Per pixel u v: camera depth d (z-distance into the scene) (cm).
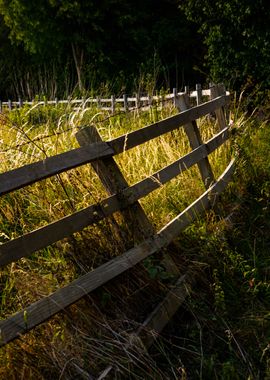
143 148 536
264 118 921
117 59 2522
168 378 311
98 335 315
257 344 360
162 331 361
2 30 3058
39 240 279
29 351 288
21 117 679
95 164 342
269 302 406
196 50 2381
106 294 333
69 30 2584
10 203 410
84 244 357
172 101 720
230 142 628
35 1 2580
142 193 371
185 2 1594
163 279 378
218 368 338
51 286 334
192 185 507
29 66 2897
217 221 494
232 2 1368
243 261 434
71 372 289
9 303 329
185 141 587
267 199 571
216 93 632
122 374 299
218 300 377
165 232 392
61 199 396
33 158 433
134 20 2438
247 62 1416
